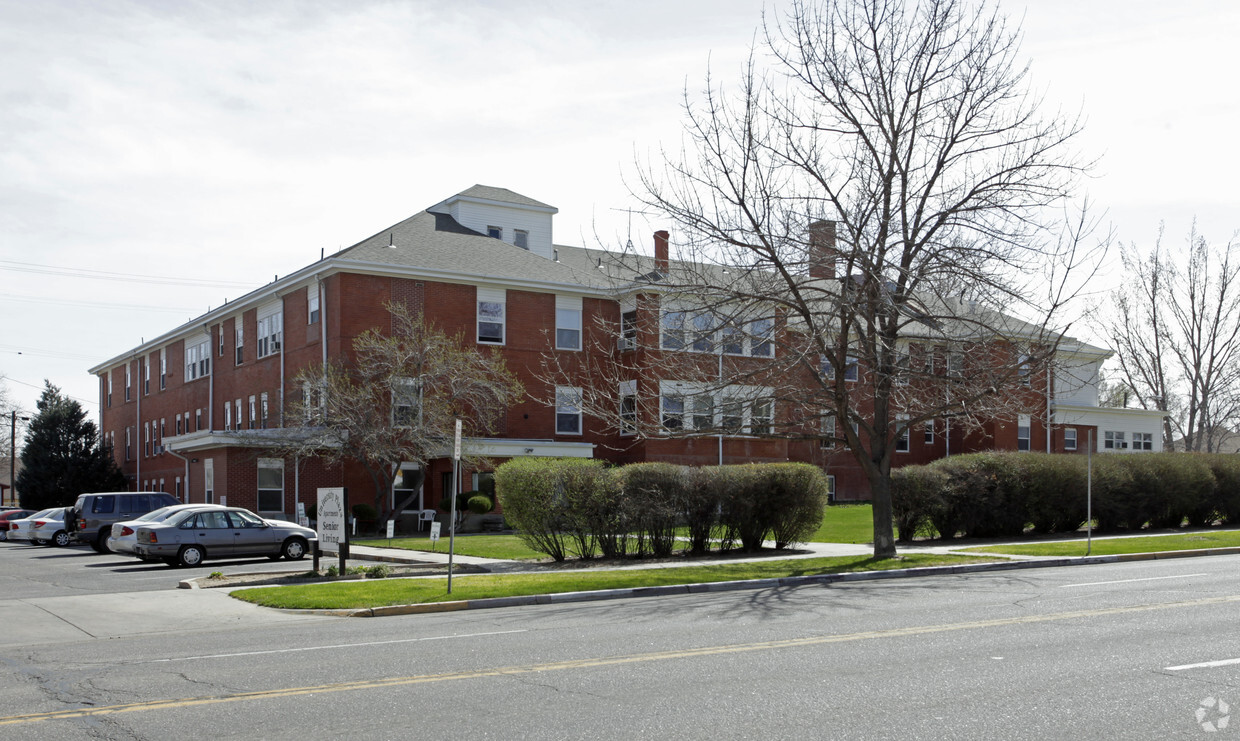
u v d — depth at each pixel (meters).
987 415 21.80
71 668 10.41
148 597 17.83
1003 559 21.42
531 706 8.03
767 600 15.36
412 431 35.62
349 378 37.00
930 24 21.31
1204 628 11.53
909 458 49.69
